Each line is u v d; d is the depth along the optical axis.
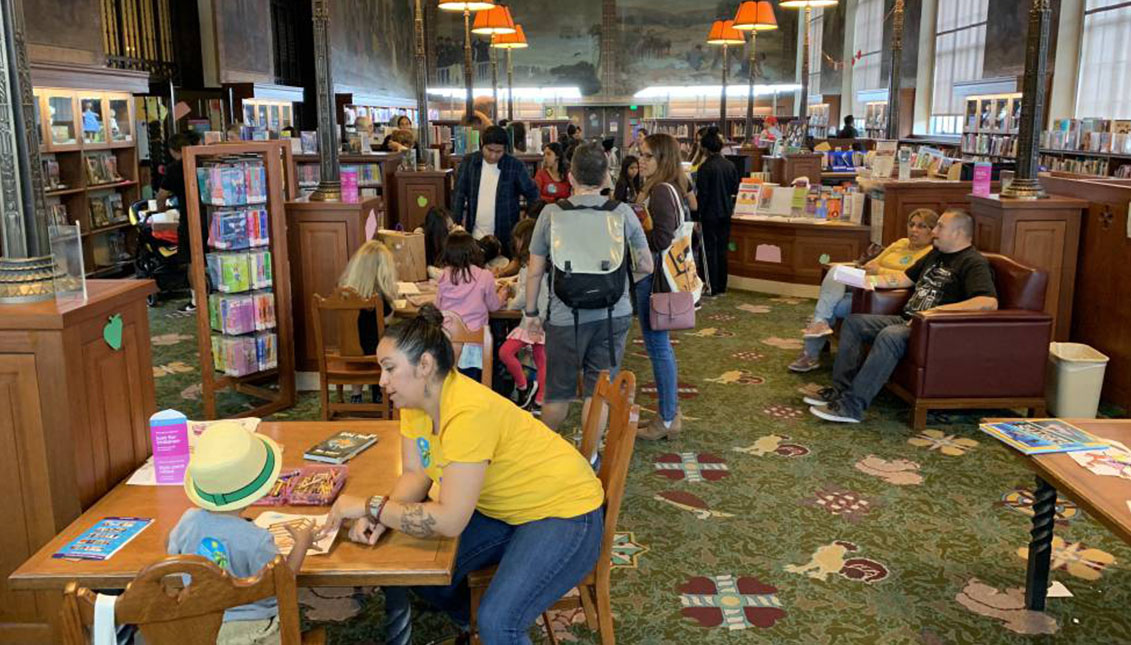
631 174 9.44
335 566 2.10
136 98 11.40
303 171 9.42
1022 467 4.54
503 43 16.48
